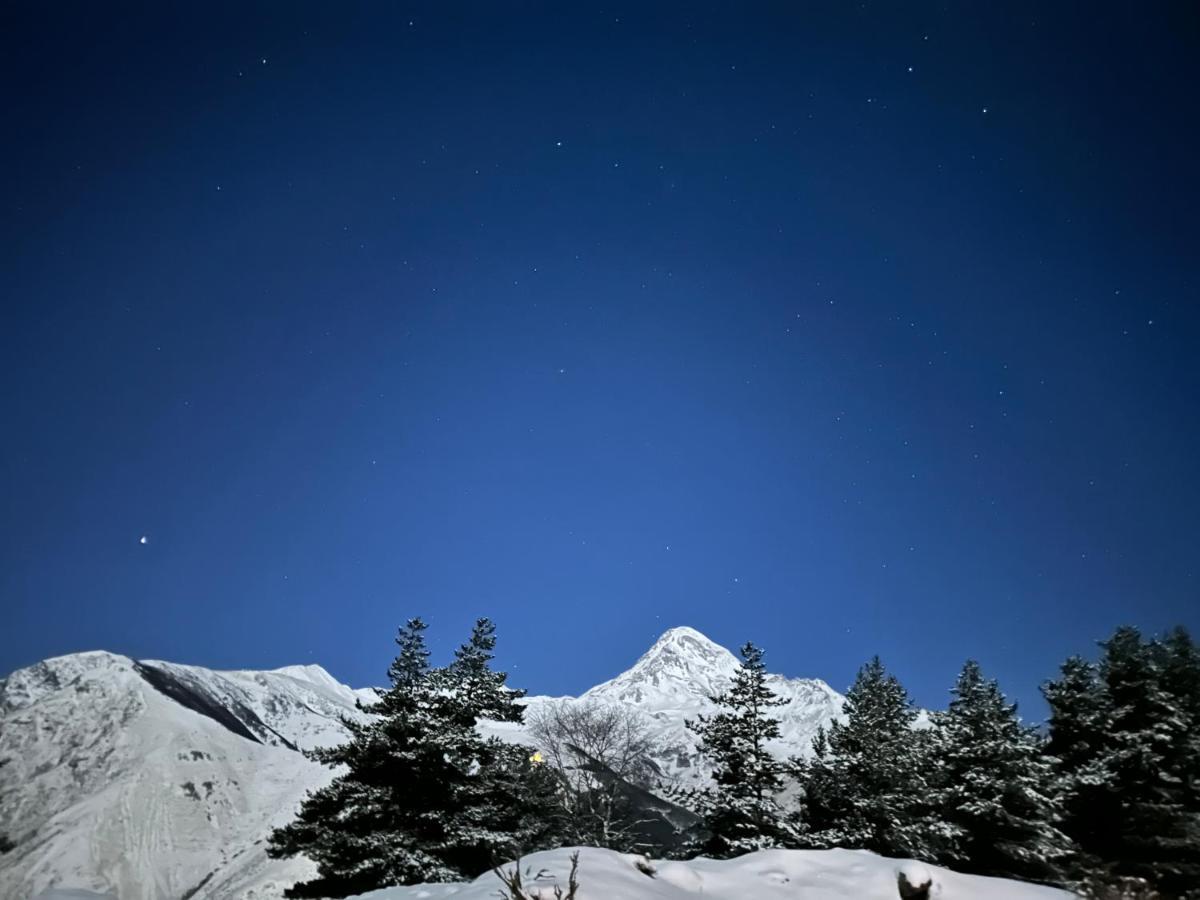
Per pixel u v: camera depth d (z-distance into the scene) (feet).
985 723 83.41
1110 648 97.19
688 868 43.47
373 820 71.36
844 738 84.79
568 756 113.39
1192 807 86.63
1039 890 46.68
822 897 43.47
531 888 35.17
